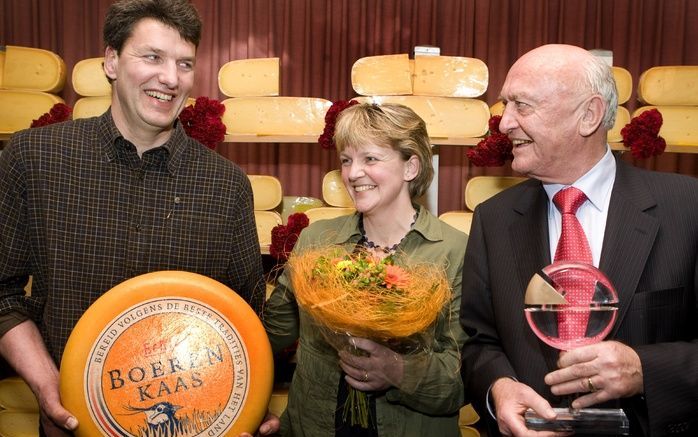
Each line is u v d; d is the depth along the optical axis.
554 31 3.40
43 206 1.48
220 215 1.60
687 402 1.24
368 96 2.82
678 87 2.85
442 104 2.80
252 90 2.89
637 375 1.22
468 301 1.57
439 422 1.58
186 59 1.50
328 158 3.40
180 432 1.33
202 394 1.35
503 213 1.57
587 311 1.24
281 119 2.83
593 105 1.37
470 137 2.78
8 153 1.50
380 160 1.61
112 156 1.53
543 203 1.52
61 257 1.48
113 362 1.31
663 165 3.37
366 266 1.39
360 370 1.44
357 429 1.56
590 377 1.21
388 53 3.40
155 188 1.56
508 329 1.46
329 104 2.83
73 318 1.49
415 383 1.44
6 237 1.48
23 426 2.61
